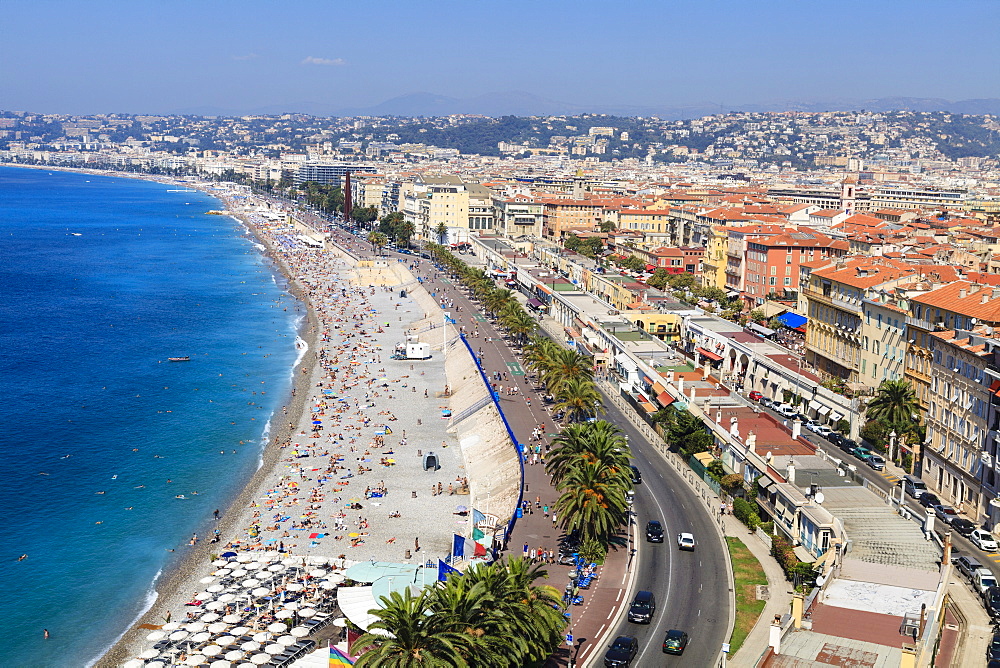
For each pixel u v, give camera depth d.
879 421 178.62
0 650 129.88
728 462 170.00
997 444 139.75
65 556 159.25
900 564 120.12
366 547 158.25
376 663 93.38
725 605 122.94
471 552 146.00
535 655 102.06
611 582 130.25
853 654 95.94
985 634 110.62
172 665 122.69
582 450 147.62
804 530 134.25
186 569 154.12
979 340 150.25
